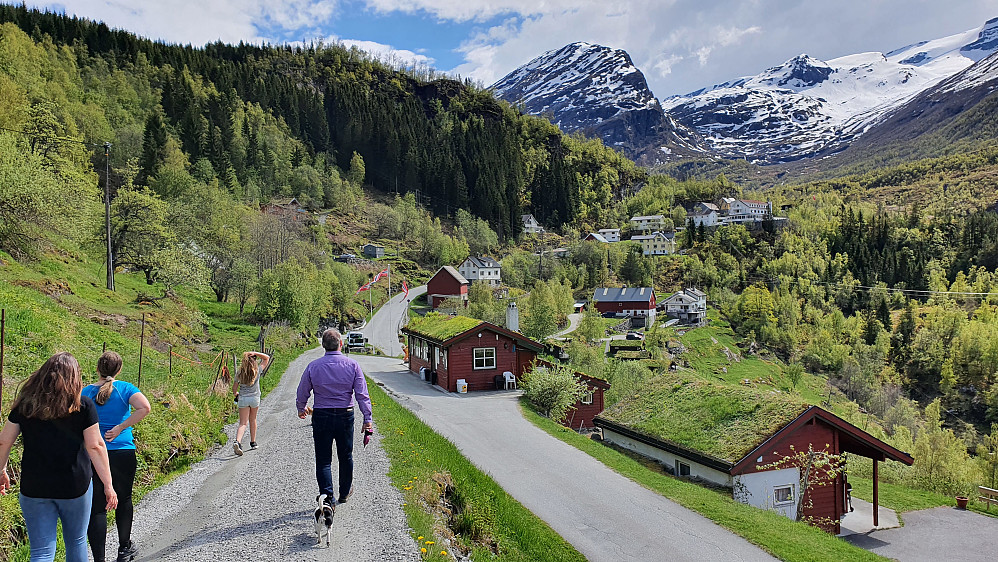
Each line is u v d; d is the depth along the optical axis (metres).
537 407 26.38
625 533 12.59
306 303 54.66
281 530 7.64
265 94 176.62
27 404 4.97
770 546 12.27
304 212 132.38
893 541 18.83
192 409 13.27
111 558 6.75
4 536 6.89
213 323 45.34
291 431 14.66
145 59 157.75
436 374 32.41
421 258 133.75
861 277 148.88
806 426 17.94
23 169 31.27
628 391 38.50
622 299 120.00
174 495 9.23
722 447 17.69
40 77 94.38
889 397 93.38
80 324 22.98
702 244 176.12
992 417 89.38
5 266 27.67
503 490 13.95
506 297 107.50
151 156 93.25
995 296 124.94
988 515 22.31
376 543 7.27
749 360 103.44
